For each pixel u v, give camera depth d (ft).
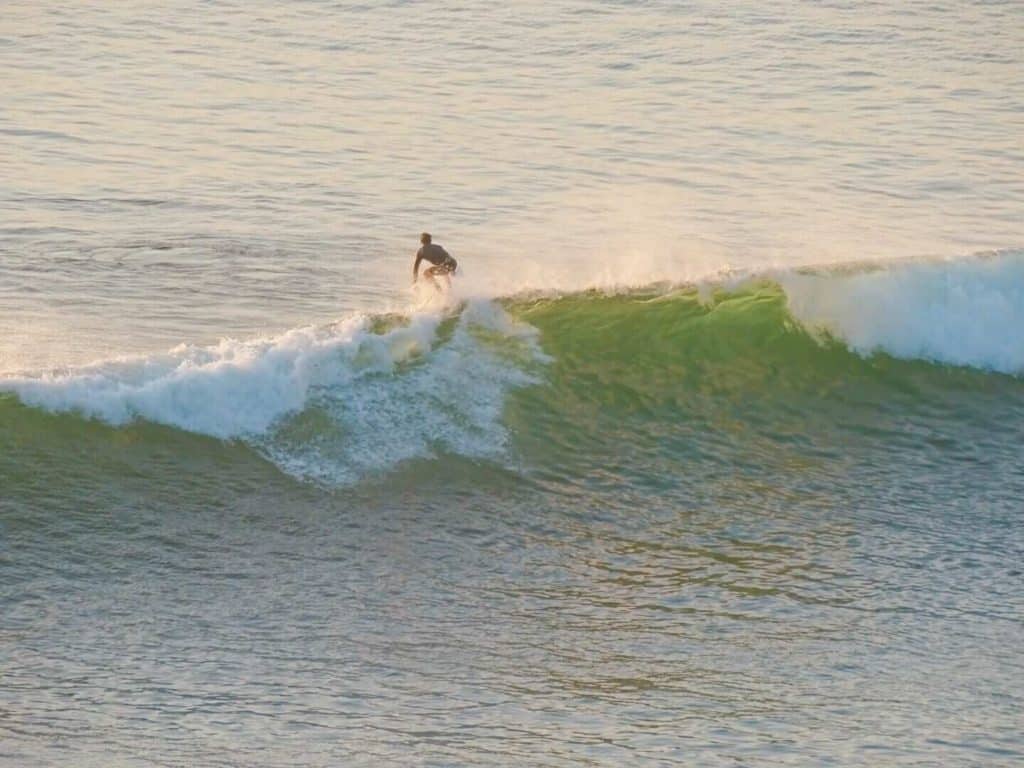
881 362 230.27
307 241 276.41
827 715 135.95
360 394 196.54
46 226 274.98
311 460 185.06
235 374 189.67
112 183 305.53
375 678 140.97
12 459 174.60
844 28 507.71
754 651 150.20
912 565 173.27
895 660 148.77
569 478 191.62
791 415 216.13
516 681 142.00
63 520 167.02
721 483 194.70
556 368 214.28
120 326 228.02
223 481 178.09
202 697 134.51
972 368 232.94
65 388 182.91
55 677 136.56
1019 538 182.39
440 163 335.47
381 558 167.63
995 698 140.77
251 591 157.69
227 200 298.97
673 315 229.45
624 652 149.18
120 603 152.76
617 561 171.22
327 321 236.02
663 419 209.77
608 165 342.64
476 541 173.68
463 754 125.49
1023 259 245.24
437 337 212.02
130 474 176.04
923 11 540.93
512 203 309.22
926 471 202.69
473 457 192.44
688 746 128.36
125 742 124.88
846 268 239.71
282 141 346.13
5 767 119.03
